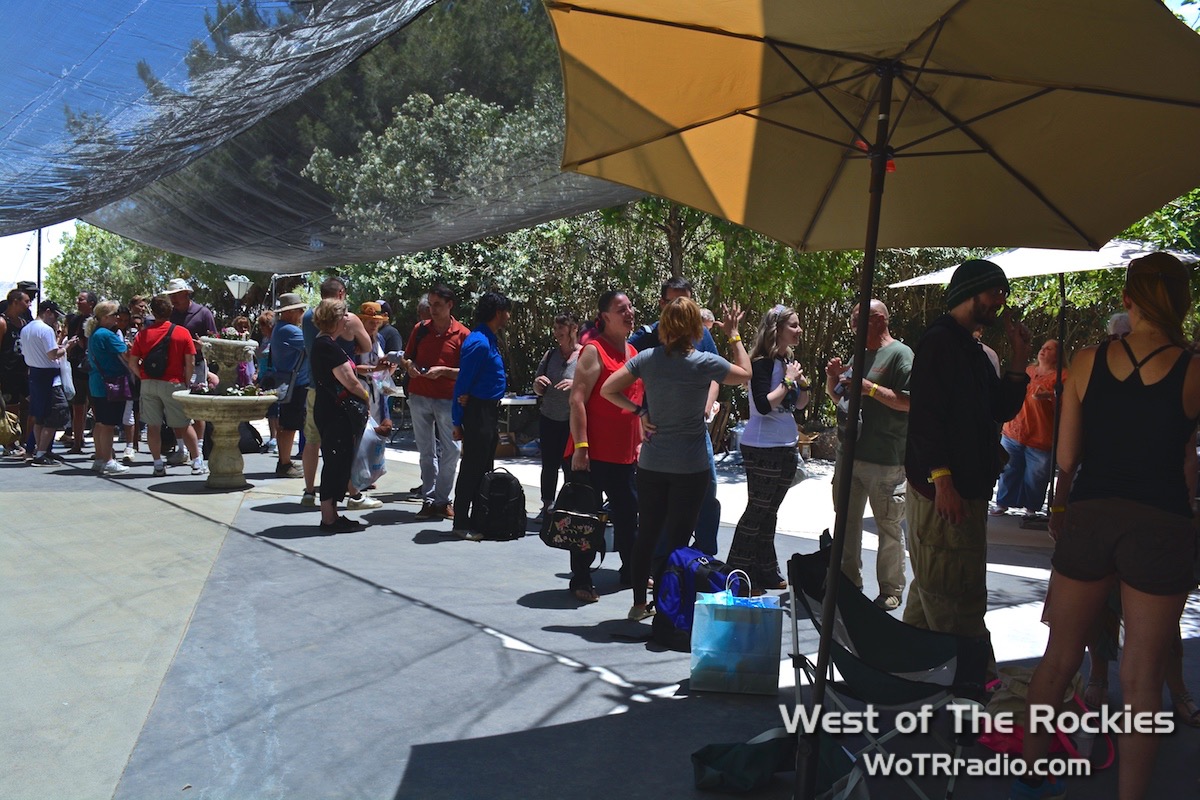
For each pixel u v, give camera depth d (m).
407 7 4.20
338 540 7.53
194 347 10.62
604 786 3.58
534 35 4.77
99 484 9.88
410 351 8.70
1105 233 4.09
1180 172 3.69
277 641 5.11
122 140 4.41
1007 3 2.70
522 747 3.90
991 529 9.10
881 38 2.96
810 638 5.53
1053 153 3.77
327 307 7.78
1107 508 3.17
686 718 4.25
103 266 39.81
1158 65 2.89
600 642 5.25
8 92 3.82
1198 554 3.43
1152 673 3.11
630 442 6.24
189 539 7.39
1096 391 3.26
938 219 4.30
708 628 4.56
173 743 3.85
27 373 12.17
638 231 13.09
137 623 5.35
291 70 4.34
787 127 3.39
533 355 17.44
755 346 6.41
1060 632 3.28
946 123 3.68
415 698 4.39
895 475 5.95
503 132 5.28
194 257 8.60
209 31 3.67
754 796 3.53
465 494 7.84
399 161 5.52
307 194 6.26
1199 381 3.13
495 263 16.75
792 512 9.91
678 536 5.41
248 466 11.53
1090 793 3.66
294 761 3.71
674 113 3.55
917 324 16.20
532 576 6.69
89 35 3.56
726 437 14.19
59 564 6.57
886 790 3.62
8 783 3.46
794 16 2.86
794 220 4.33
